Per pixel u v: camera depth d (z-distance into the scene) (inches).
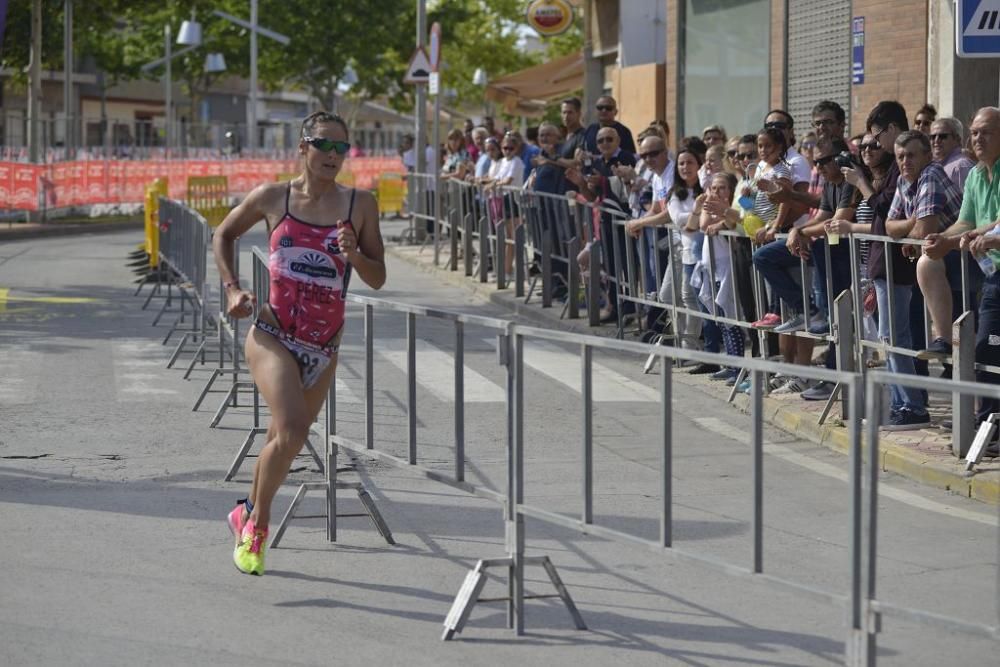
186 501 324.8
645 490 265.4
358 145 2340.1
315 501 326.0
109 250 1075.9
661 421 211.6
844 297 391.5
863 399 180.1
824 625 235.3
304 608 245.6
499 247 760.3
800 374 185.2
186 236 598.5
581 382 224.7
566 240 657.6
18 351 552.7
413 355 270.7
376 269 263.3
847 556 183.0
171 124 1606.8
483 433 376.5
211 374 501.4
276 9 2272.4
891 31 667.4
